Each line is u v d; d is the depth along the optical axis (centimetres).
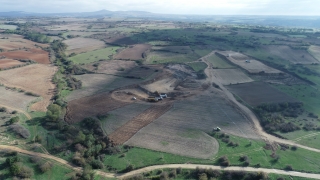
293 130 7919
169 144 6912
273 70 14175
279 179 5669
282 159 6456
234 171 5844
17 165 5297
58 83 10944
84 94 10300
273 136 7600
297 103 9862
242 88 11494
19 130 6931
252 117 8719
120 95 10288
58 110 8125
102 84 11556
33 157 5925
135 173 5762
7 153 5912
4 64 13138
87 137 6875
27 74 12062
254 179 5697
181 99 10044
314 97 10625
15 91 9881
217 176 5734
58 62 14325
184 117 8494
